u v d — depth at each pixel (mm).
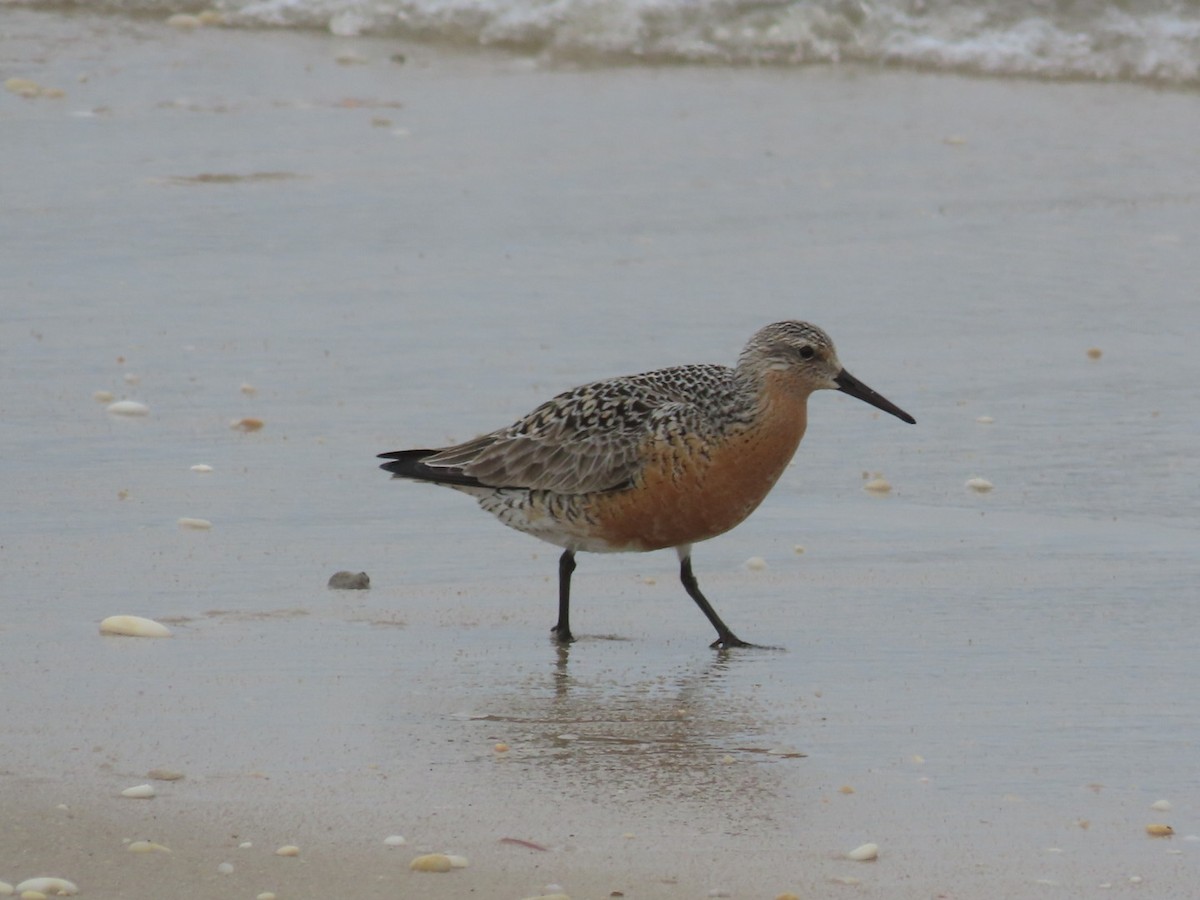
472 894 9891
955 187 27750
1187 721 12461
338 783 11352
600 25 34875
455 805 11055
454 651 13930
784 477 18219
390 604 14961
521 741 12133
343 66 34031
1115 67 33594
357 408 19609
